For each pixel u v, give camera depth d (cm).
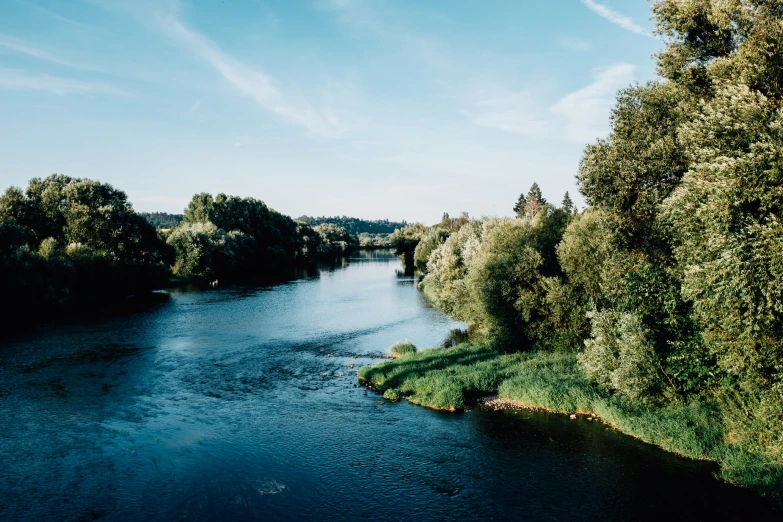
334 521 1575
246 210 12606
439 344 4238
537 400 2622
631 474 1856
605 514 1599
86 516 1573
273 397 2802
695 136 1700
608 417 2370
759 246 1377
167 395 2795
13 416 2408
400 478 1862
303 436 2252
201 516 1590
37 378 3033
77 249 6206
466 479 1850
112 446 2103
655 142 2306
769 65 1739
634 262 2547
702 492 1709
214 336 4459
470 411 2573
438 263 6538
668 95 2403
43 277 5469
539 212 4509
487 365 3203
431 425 2383
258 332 4678
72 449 2061
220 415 2505
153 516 1584
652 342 2267
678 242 2131
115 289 6819
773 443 1708
